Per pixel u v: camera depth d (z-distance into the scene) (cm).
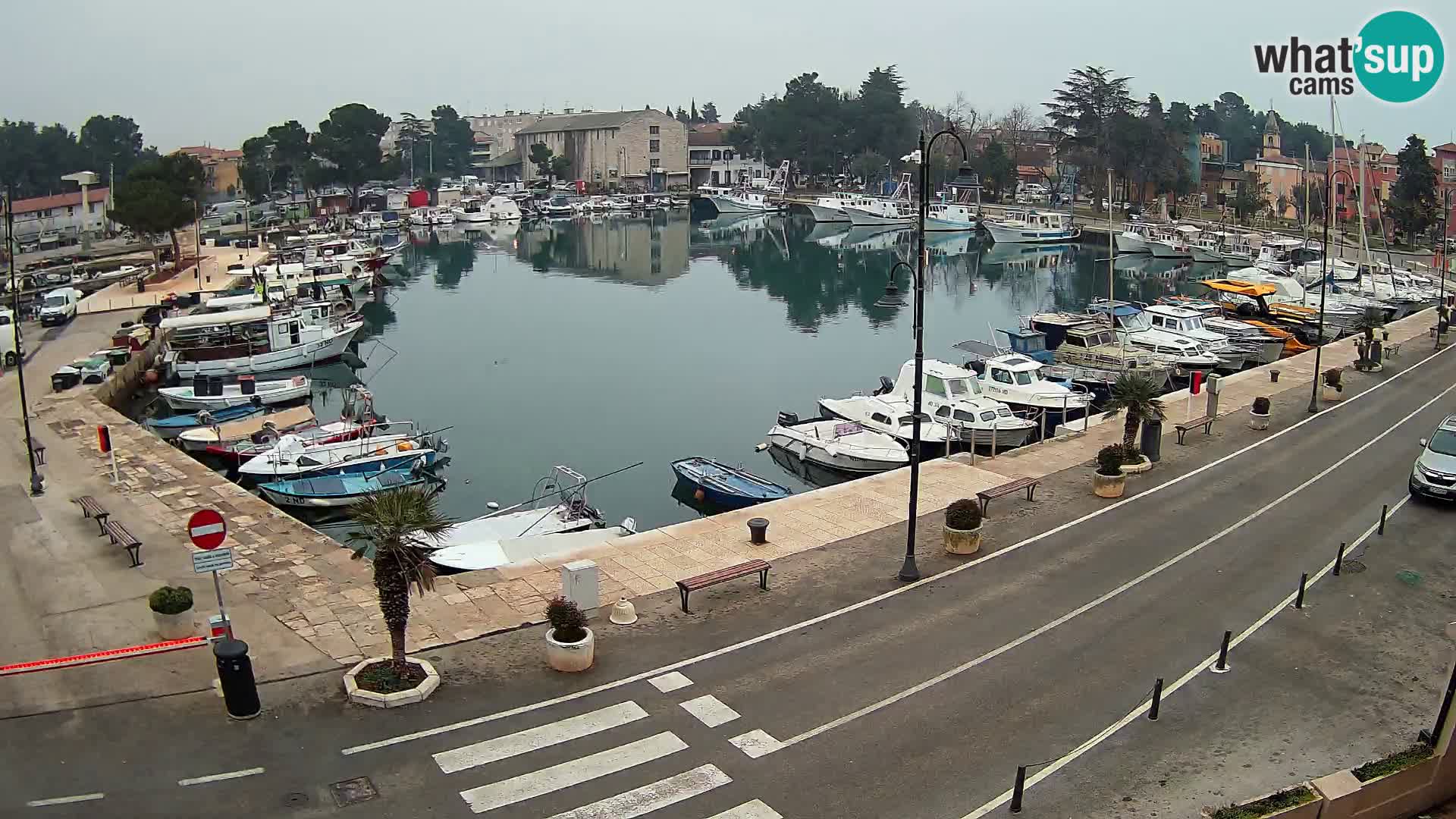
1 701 1698
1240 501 2844
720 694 1762
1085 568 2362
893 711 1717
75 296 6669
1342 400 4128
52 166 16275
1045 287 9750
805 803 1455
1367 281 7825
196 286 8050
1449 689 1524
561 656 1823
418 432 4422
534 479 3988
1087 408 4209
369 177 16325
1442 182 11650
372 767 1519
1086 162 14488
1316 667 1892
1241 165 16838
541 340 7031
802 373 6003
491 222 16150
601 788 1480
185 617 1947
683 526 2652
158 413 5056
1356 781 1439
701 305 8644
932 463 3247
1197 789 1505
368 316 8006
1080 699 1766
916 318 2242
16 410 4203
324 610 2106
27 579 2284
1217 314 6744
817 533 2605
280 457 3800
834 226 15875
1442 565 2377
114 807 1406
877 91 18500
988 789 1498
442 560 2648
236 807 1414
